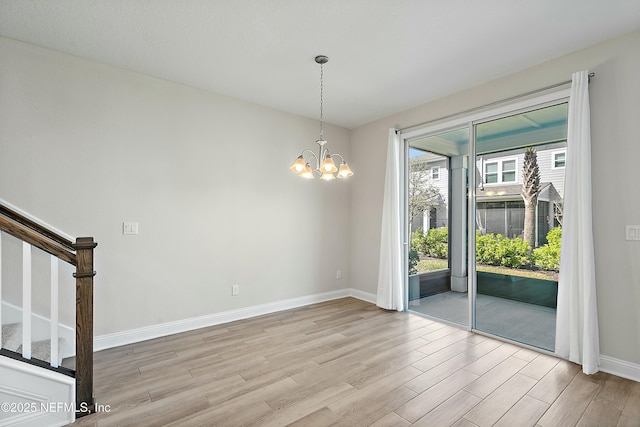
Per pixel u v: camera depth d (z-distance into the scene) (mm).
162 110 3152
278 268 4012
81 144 2740
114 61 2814
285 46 2566
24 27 2305
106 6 2064
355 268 4719
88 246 1913
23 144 2506
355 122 4527
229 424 1797
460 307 3494
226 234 3572
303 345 2916
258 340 3031
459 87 3354
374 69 2953
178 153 3250
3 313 2395
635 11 2088
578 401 2025
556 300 2777
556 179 2787
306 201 4289
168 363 2545
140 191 3025
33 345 2346
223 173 3553
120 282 2924
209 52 2664
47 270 2580
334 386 2203
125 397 2061
